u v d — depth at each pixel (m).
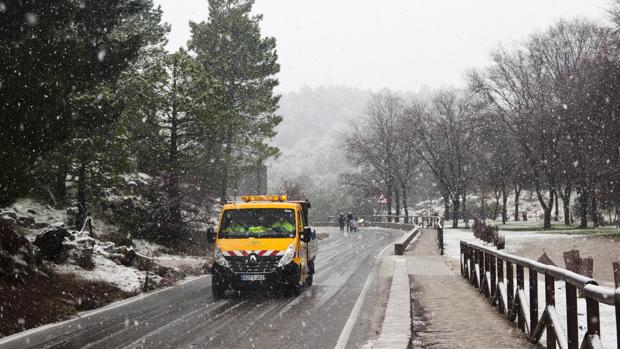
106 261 16.86
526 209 87.81
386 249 31.05
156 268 18.34
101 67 15.45
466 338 8.27
